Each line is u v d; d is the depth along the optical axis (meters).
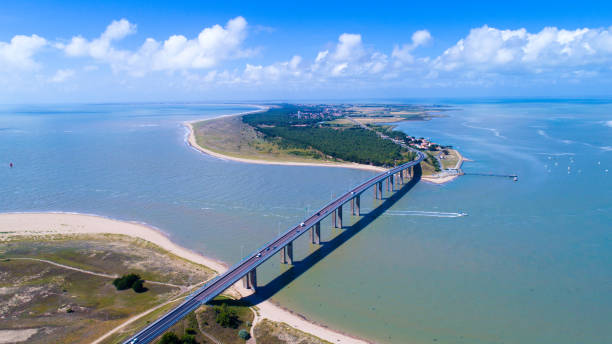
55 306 98.62
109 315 94.31
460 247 136.25
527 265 122.06
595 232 146.62
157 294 104.56
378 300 103.94
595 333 90.06
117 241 143.38
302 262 127.56
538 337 88.94
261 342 85.75
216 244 141.50
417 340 88.00
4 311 96.56
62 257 126.62
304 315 97.25
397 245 139.38
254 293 107.81
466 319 95.44
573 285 110.06
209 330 87.44
